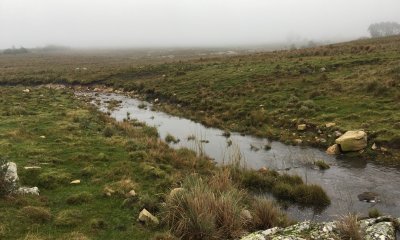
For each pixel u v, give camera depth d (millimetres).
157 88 47125
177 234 10242
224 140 24844
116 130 25266
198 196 10977
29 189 12750
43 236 9695
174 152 19766
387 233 9875
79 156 17609
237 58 65312
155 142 22016
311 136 23562
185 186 12188
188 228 10234
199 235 10094
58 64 105000
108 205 12219
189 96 39594
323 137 22906
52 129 23719
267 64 48781
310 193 14375
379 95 27859
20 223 10234
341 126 23250
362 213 13062
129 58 129000
